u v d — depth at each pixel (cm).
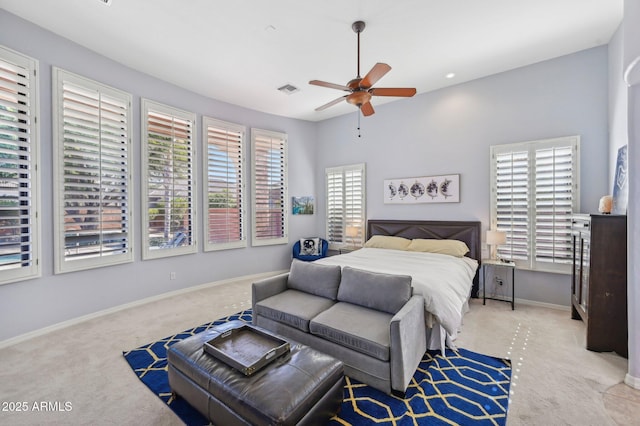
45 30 290
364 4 257
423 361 241
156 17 272
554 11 269
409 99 483
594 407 185
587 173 341
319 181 612
